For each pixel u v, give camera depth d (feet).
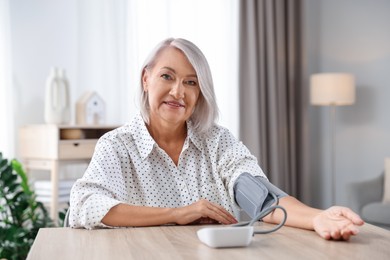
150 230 3.99
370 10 15.84
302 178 15.93
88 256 3.07
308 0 16.80
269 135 15.43
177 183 5.07
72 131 12.01
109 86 13.70
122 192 4.83
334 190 15.49
